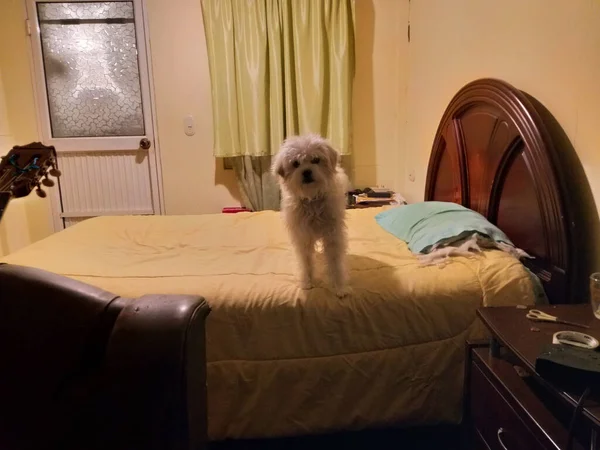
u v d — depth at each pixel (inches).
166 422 34.7
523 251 64.8
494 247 66.2
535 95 65.6
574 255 55.8
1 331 38.3
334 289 58.6
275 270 65.1
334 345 57.0
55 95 128.3
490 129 74.0
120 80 128.4
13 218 123.1
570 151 58.3
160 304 37.7
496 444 45.3
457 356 57.9
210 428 57.3
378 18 126.6
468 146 83.4
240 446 62.0
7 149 123.6
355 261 67.4
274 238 83.7
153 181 132.6
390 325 57.4
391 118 132.0
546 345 39.7
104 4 124.2
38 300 38.7
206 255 73.4
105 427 35.5
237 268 66.0
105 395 35.6
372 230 86.8
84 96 128.7
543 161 58.3
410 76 121.6
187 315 36.6
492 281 58.9
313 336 56.9
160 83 127.0
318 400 57.5
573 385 34.5
